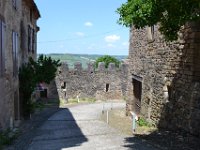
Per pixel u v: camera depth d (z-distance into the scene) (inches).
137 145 485.7
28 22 1000.9
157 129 636.7
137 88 876.0
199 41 519.8
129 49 916.0
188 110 533.3
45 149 473.7
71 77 1547.7
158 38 663.8
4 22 596.7
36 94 1244.5
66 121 799.7
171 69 603.2
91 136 573.6
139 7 391.9
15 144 520.1
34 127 704.4
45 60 928.3
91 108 1211.2
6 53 627.2
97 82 1609.3
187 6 381.4
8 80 646.5
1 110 564.7
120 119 850.8
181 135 546.0
